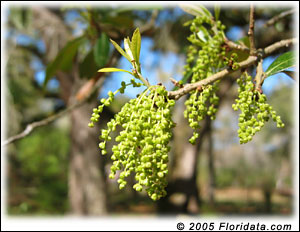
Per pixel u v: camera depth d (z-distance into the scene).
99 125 6.70
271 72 1.59
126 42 1.49
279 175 16.45
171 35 5.64
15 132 6.22
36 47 7.50
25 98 6.87
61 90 6.00
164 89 1.35
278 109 11.06
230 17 4.29
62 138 11.96
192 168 6.85
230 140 20.16
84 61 2.77
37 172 10.62
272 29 4.20
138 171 1.21
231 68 1.54
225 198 19.67
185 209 6.72
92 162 6.43
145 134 1.22
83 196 6.34
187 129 6.81
